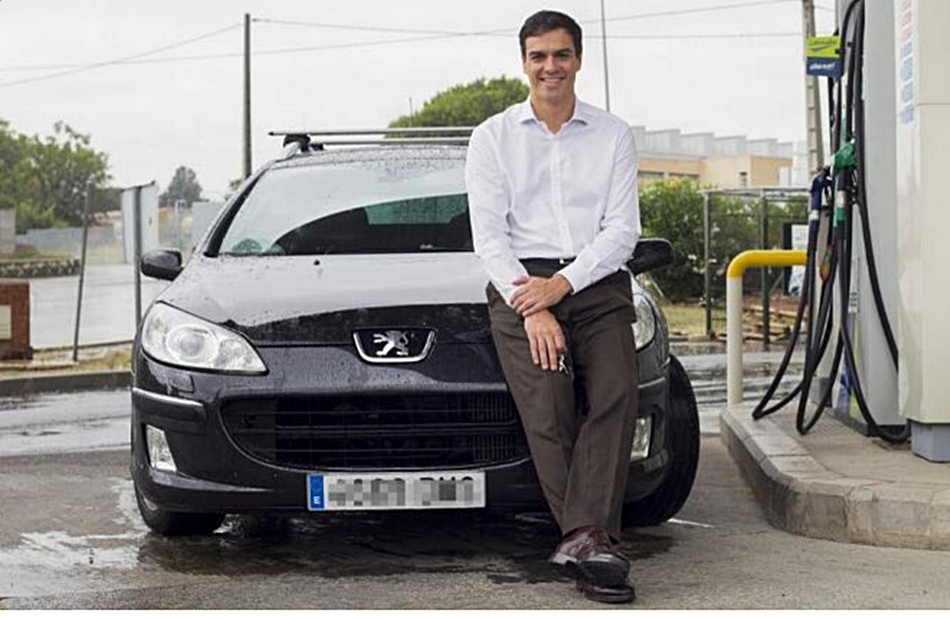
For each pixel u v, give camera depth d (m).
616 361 5.35
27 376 16.33
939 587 5.29
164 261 6.57
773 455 7.11
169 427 5.59
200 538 6.38
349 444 5.50
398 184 6.99
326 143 8.02
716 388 13.98
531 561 5.80
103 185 71.19
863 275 7.73
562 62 5.53
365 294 5.73
